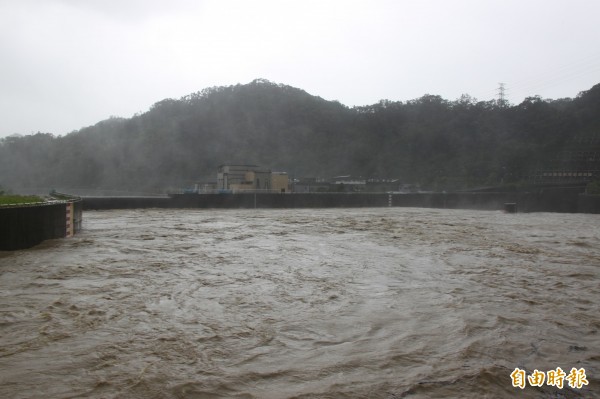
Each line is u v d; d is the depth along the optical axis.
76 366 4.92
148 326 6.38
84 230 20.44
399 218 30.89
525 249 15.09
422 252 14.16
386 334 6.16
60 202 17.39
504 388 4.54
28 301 7.68
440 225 24.98
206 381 4.57
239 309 7.37
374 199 52.56
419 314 7.17
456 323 6.68
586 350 5.69
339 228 22.38
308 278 9.96
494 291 8.90
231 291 8.61
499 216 36.00
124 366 4.93
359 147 103.75
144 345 5.60
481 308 7.59
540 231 22.03
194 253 13.31
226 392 4.35
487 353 5.48
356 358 5.25
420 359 5.25
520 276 10.49
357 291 8.77
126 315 6.91
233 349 5.51
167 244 15.33
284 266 11.41
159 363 5.02
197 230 20.47
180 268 10.90
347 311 7.32
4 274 9.98
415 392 4.39
